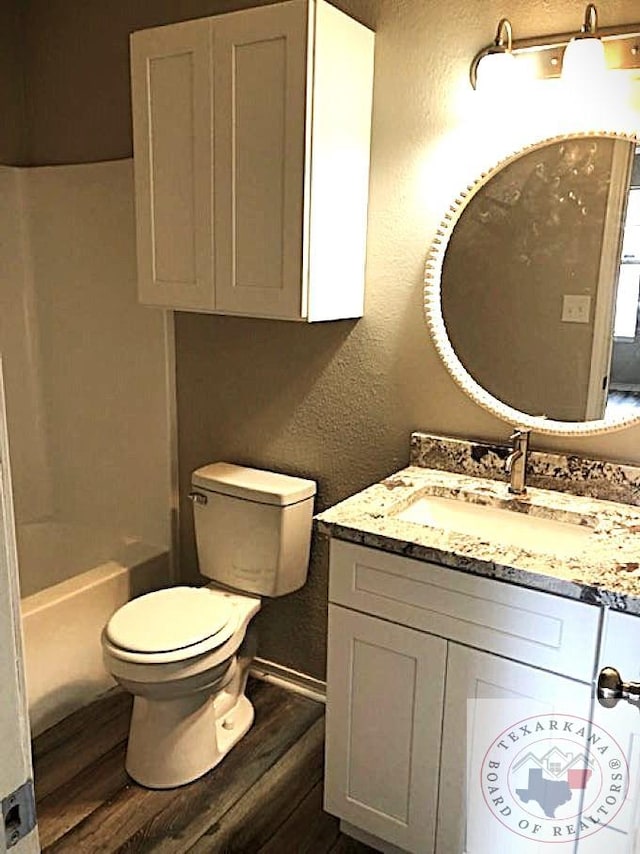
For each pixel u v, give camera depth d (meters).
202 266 2.05
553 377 1.88
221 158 1.94
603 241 1.76
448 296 1.99
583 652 1.42
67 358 2.88
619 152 1.71
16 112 2.78
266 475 2.35
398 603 1.62
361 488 2.26
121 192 2.58
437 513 1.95
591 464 1.85
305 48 1.75
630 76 1.67
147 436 2.71
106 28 2.49
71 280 2.79
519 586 1.46
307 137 1.79
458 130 1.89
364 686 1.72
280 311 1.94
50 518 3.06
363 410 2.21
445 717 1.62
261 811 1.97
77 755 2.17
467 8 1.83
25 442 2.99
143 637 1.95
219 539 2.34
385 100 1.99
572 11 1.71
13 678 0.60
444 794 1.66
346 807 1.83
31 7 2.65
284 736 2.28
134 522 2.84
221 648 2.00
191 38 1.92
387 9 1.94
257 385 2.40
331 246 1.95
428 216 1.98
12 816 0.62
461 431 2.05
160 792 2.02
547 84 1.76
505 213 1.87
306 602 2.45
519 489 1.88
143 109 2.06
